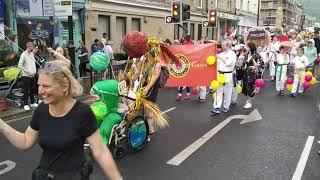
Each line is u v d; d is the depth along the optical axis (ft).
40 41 49.19
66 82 8.54
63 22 56.18
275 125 27.04
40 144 8.70
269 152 20.89
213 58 30.86
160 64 20.98
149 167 18.38
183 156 20.04
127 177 17.08
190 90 40.27
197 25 112.47
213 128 26.00
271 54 53.31
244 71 32.58
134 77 21.02
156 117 21.01
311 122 28.09
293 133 24.93
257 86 32.53
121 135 19.44
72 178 8.62
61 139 8.46
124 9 73.56
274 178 17.26
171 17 59.16
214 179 17.02
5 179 16.93
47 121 8.68
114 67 45.50
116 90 18.71
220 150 21.16
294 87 39.83
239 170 18.17
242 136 24.07
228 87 30.81
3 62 37.86
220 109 31.63
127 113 19.58
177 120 28.40
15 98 32.04
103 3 66.59
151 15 84.02
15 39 46.26
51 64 8.64
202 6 116.26
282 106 34.35
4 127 8.98
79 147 8.79
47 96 8.39
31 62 31.55
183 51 32.14
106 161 8.96
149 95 20.84
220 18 131.95
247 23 169.99
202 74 32.01
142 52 20.26
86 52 51.06
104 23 69.00
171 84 32.89
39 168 8.84
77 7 59.06
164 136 23.89
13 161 19.25
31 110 31.53
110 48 55.31
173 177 17.17
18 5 49.16
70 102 8.79
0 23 44.62
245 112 31.42
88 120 8.72
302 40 66.13
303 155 20.47
